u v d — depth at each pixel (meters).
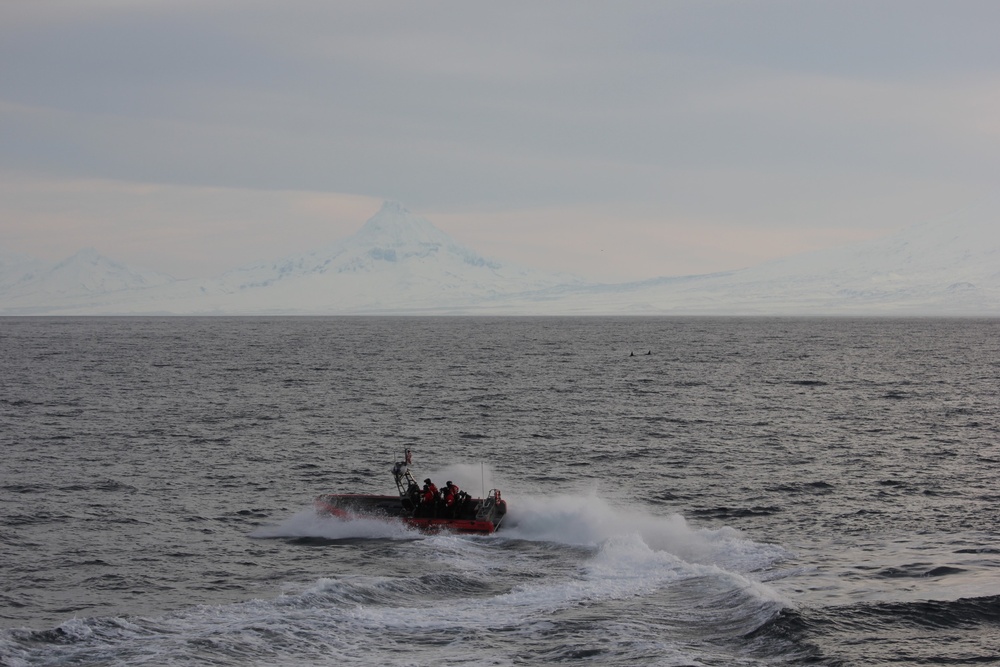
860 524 37.81
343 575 30.48
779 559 32.28
